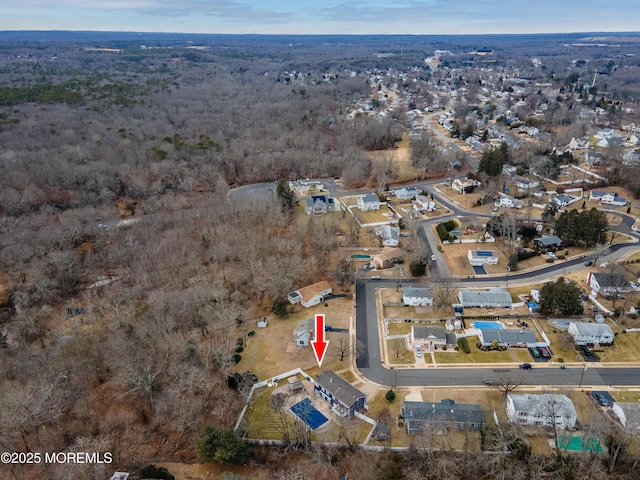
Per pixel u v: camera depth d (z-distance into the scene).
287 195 138.50
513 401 66.69
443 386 74.19
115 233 120.25
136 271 102.75
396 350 82.62
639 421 60.09
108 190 142.88
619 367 77.00
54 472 60.75
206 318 86.19
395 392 73.06
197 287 93.88
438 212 138.88
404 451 62.31
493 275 104.69
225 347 80.38
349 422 67.88
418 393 72.81
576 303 87.75
